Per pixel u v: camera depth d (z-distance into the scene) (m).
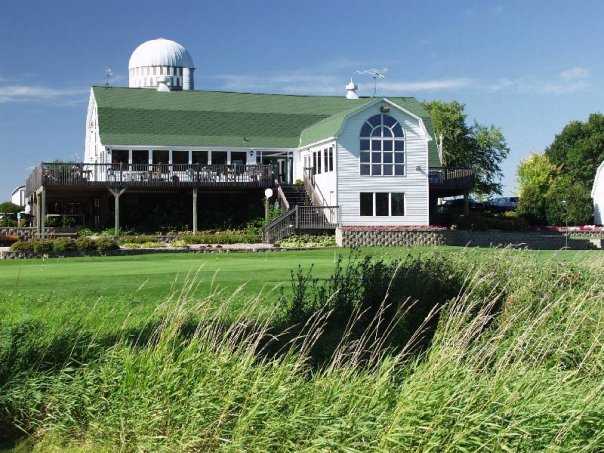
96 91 56.22
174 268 24.42
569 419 7.40
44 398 8.62
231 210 51.41
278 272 21.53
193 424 7.67
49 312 13.08
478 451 7.06
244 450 7.34
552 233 50.31
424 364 8.48
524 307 11.20
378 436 7.20
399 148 47.75
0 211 75.81
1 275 22.12
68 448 7.99
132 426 8.00
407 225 47.72
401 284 12.14
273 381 7.98
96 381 8.70
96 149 55.88
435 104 80.50
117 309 13.84
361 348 9.58
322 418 7.41
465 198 51.69
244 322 10.47
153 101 56.03
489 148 82.44
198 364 8.37
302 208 44.91
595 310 10.95
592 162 87.69
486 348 8.80
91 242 36.56
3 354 9.38
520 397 7.65
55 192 50.00
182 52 71.06
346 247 40.56
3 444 8.10
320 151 50.00
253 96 60.19
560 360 9.73
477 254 14.68
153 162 53.16
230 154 54.44
